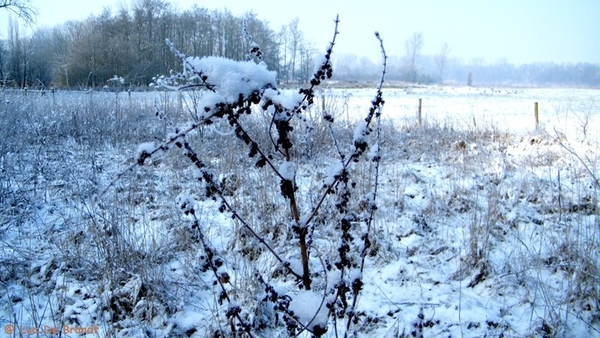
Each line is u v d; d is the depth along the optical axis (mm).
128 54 20625
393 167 6902
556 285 3795
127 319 3426
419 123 11031
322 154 7555
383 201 5406
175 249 4391
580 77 103562
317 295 2066
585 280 3609
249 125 7379
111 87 12750
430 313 3496
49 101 10445
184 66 1712
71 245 4273
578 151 7879
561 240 4254
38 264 4059
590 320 3338
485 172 6598
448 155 8078
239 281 3803
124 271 3822
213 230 4746
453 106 22875
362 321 3381
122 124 9625
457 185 5996
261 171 5961
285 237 4461
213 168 6367
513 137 9828
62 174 6160
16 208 5023
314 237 4520
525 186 5789
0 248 4234
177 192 5742
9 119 7758
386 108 21016
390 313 3471
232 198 5516
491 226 4578
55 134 8438
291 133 7133
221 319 3352
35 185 5738
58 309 3490
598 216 4340
